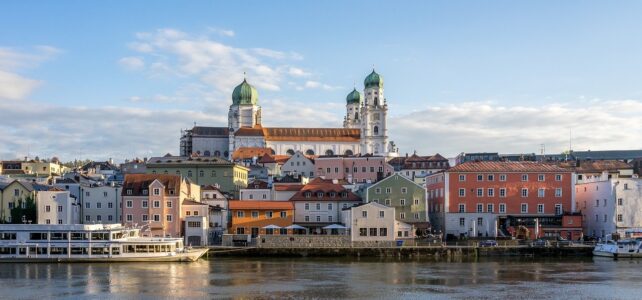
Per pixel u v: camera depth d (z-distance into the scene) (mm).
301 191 185125
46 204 171875
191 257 145125
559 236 173250
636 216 173625
